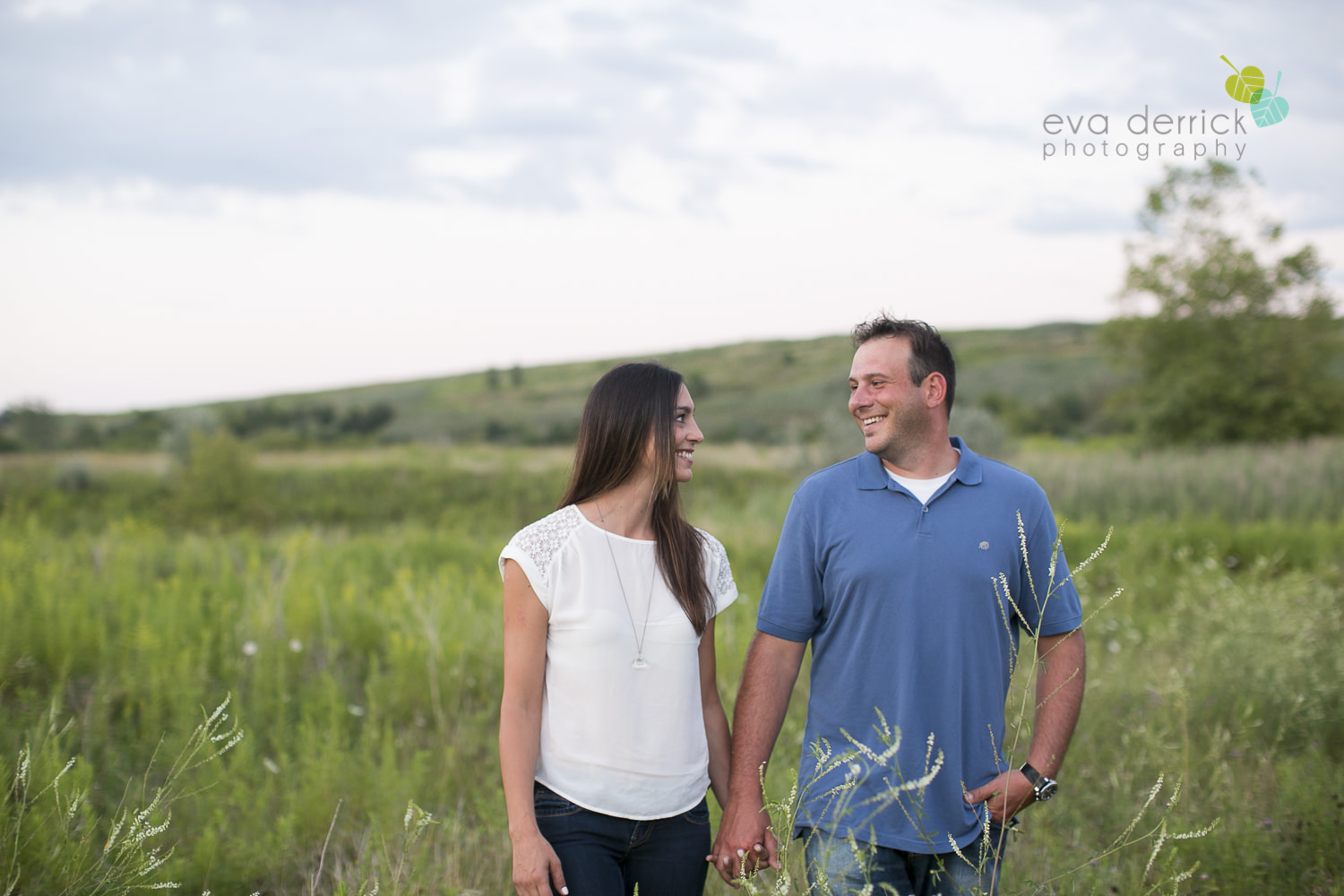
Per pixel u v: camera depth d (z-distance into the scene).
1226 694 4.20
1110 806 3.23
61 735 3.24
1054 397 54.12
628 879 1.99
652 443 2.03
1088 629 5.95
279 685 4.30
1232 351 24.81
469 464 28.39
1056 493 13.66
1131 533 9.55
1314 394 24.17
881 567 2.11
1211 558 8.43
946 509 2.15
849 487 2.24
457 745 4.01
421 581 7.18
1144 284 25.97
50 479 21.27
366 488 22.45
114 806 3.11
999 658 2.15
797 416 60.62
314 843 3.08
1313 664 4.41
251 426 60.12
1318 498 12.28
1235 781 3.38
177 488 18.67
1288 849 2.77
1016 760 2.93
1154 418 25.30
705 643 2.19
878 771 2.05
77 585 6.18
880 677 2.11
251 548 8.67
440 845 3.05
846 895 2.02
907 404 2.18
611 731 1.91
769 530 11.45
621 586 1.98
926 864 2.11
